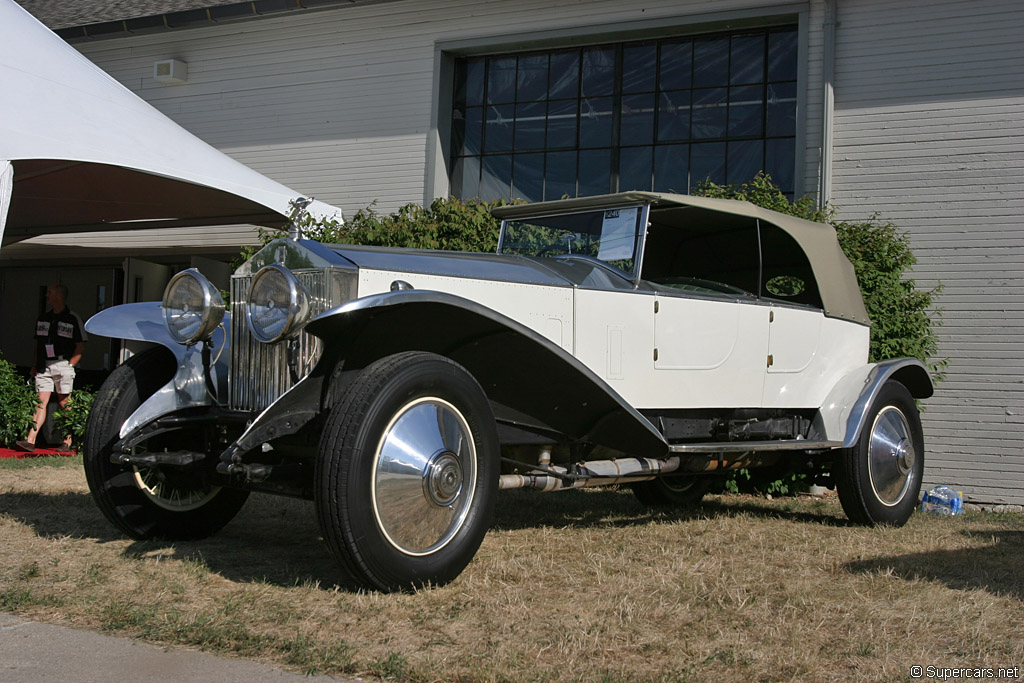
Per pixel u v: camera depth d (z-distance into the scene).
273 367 3.61
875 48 7.91
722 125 8.83
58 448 8.03
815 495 6.59
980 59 7.57
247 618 2.87
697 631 2.84
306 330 3.18
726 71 8.84
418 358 3.17
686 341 4.37
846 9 8.02
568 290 3.98
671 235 4.95
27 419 7.73
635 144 9.18
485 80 9.83
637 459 4.30
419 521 3.14
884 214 7.79
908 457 5.16
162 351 4.13
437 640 2.69
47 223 9.95
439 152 9.60
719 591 3.31
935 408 7.51
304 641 2.62
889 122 7.82
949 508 6.57
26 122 6.05
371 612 2.92
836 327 5.21
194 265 10.49
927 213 7.64
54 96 6.51
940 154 7.64
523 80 9.67
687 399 4.37
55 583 3.26
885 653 2.64
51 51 7.02
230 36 10.61
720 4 8.50
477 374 3.67
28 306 11.58
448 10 9.61
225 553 3.87
